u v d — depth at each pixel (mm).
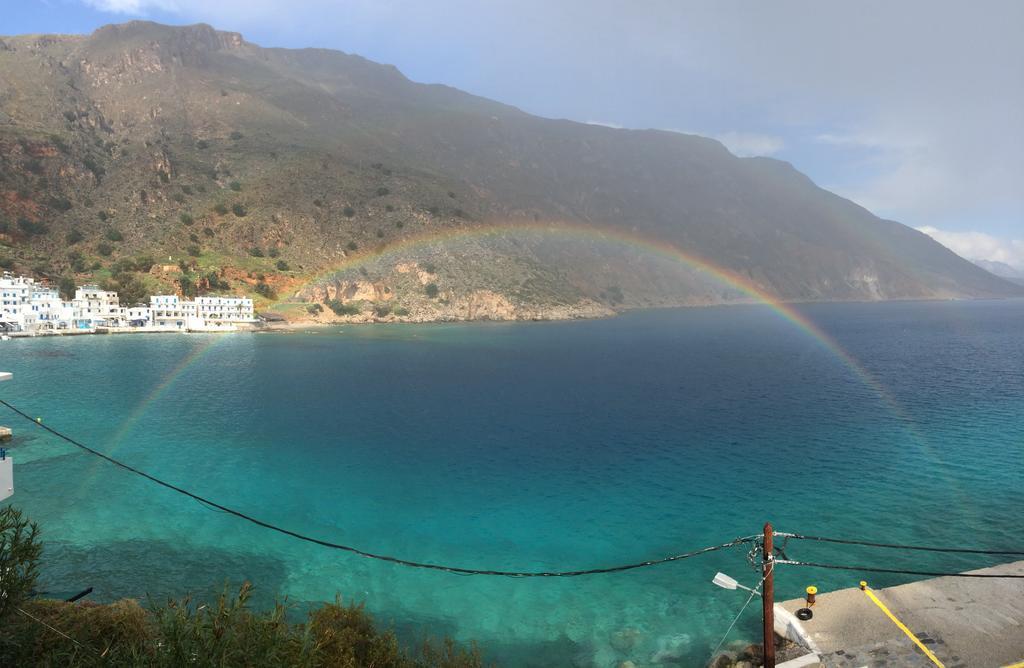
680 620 30797
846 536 40031
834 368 125375
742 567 36125
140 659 12555
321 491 50219
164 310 196500
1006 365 125000
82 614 19641
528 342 182250
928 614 26891
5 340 161500
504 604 32500
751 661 26438
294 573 35625
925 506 45000
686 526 42531
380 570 36219
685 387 103938
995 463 55656
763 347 170250
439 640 29031
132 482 51688
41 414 77562
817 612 27328
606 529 42281
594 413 82750
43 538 39500
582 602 32750
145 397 90938
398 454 61812
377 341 177875
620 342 183625
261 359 136000
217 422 75750
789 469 55375
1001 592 28422
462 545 39875
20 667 13766
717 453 61656
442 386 104688
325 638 21438
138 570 35406
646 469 56344
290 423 75750
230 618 12711
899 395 93125
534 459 59969
